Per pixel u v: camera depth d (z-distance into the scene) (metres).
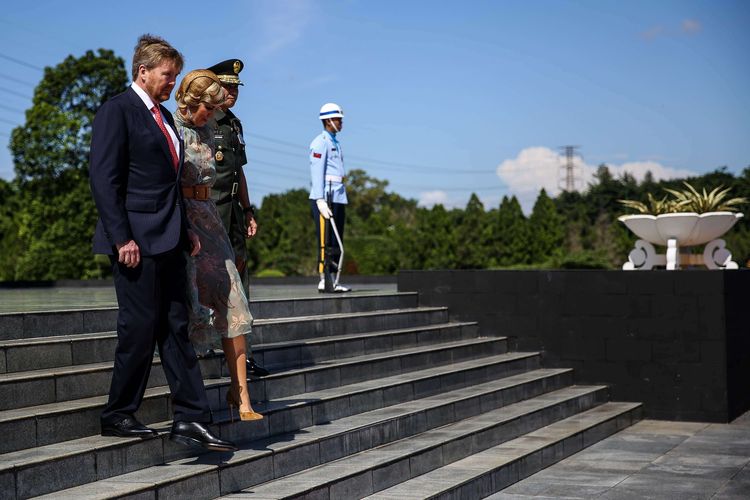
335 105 9.07
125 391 4.40
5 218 43.22
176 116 4.84
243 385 4.82
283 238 42.88
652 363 9.20
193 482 4.27
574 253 42.50
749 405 9.86
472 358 8.91
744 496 5.89
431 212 44.81
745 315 9.72
